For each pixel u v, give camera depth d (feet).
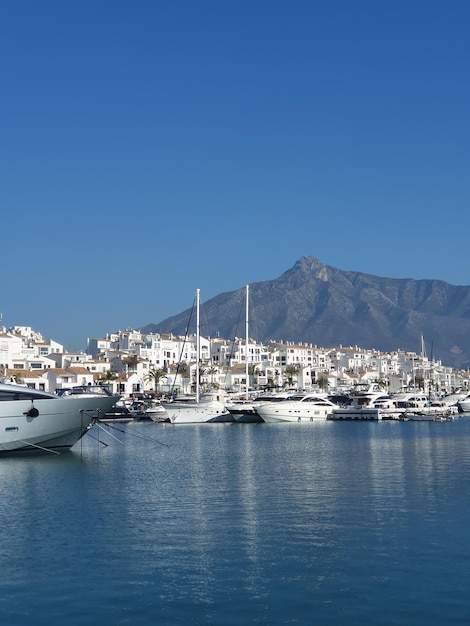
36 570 111.24
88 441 318.86
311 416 485.15
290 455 262.47
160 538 129.39
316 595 99.66
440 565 111.75
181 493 174.60
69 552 120.78
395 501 162.09
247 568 111.55
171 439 336.90
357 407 553.23
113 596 99.96
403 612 93.30
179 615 93.30
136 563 114.42
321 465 230.89
